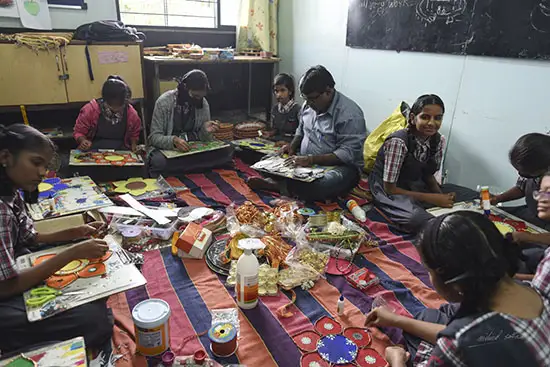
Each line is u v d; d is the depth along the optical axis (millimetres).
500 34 2480
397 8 3072
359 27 3434
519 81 2457
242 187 2852
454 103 2852
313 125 2916
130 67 3482
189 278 1797
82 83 3320
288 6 4195
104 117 2922
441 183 2877
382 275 1891
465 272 814
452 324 874
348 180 2707
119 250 1626
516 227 2045
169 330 1396
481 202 2209
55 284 1391
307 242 2033
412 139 2381
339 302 1592
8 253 1264
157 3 3994
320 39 3900
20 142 1270
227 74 4523
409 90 3150
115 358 1337
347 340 1456
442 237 848
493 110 2629
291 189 2654
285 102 3602
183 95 3012
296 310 1621
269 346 1425
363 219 2377
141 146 3219
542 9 2256
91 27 3277
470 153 2818
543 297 897
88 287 1393
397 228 2318
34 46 3021
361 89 3574
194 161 3031
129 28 3506
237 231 1992
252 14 4164
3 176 1284
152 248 2018
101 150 2873
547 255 1027
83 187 2363
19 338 1271
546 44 2277
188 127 3178
